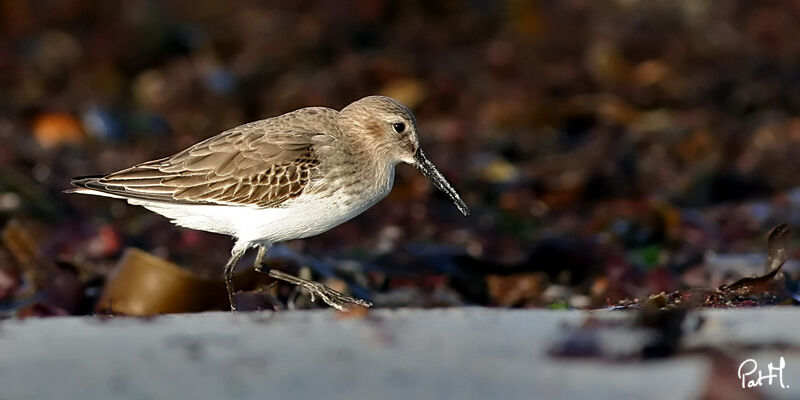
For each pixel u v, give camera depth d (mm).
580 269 11352
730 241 13789
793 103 19516
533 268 11289
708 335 6684
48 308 10094
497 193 15406
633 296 10414
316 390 5914
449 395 5820
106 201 14828
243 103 19391
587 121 18859
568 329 6930
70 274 10633
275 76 20375
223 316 7508
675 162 17234
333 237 13422
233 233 10250
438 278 11070
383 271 11125
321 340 6805
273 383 6027
